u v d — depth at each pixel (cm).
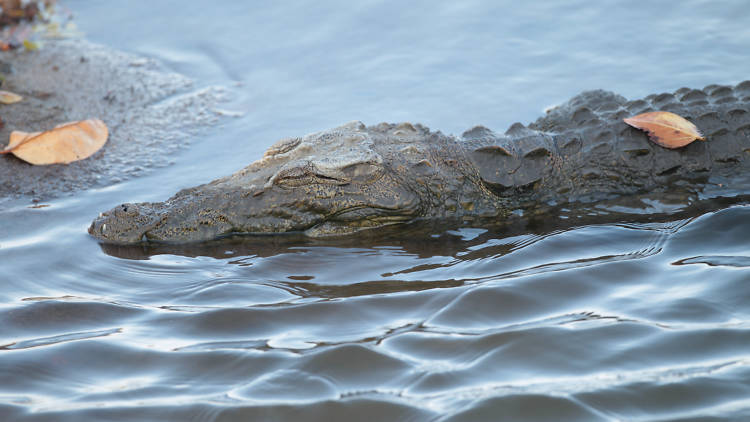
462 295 541
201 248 660
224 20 1209
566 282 555
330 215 681
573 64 1007
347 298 553
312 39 1130
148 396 438
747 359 439
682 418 392
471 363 455
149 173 809
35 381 457
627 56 1012
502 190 707
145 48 1134
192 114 947
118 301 568
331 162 675
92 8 1275
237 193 684
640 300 521
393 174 689
